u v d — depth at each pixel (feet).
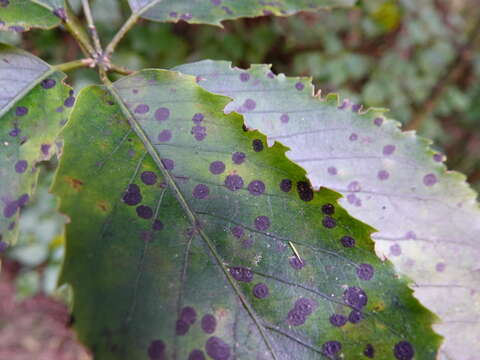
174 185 0.24
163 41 0.92
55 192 0.22
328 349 0.22
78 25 0.32
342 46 1.12
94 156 0.24
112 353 0.19
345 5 0.38
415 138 0.34
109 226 0.22
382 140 0.33
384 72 1.19
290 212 0.24
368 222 0.32
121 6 0.73
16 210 0.24
